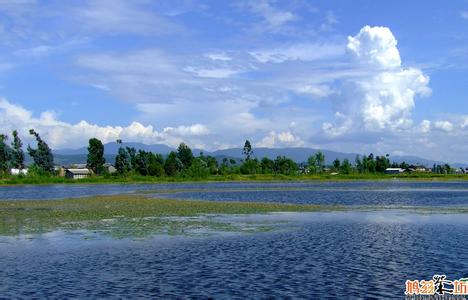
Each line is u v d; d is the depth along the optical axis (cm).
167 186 17412
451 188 14462
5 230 5056
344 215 6444
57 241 4309
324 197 10419
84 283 2861
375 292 2662
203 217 6209
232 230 4962
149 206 7906
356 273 3059
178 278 2955
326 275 3009
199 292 2664
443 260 3422
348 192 12438
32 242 4266
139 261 3434
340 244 4081
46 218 6203
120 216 6338
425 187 15288
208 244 4109
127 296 2606
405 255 3597
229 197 10544
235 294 2620
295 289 2709
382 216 6309
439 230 4903
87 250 3869
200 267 3238
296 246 3997
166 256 3603
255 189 14425
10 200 10056
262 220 5862
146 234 4694
